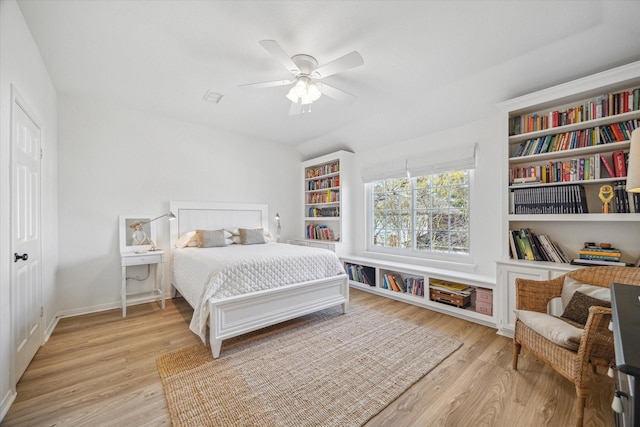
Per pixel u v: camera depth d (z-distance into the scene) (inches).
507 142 99.2
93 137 123.0
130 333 99.1
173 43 82.1
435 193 141.9
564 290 75.4
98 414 59.0
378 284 147.3
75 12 69.3
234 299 85.4
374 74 99.7
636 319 36.2
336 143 180.1
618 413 41.1
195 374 73.3
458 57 88.4
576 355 55.4
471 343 91.6
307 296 105.3
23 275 73.0
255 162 178.2
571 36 77.1
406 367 76.7
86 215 121.0
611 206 82.0
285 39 79.4
